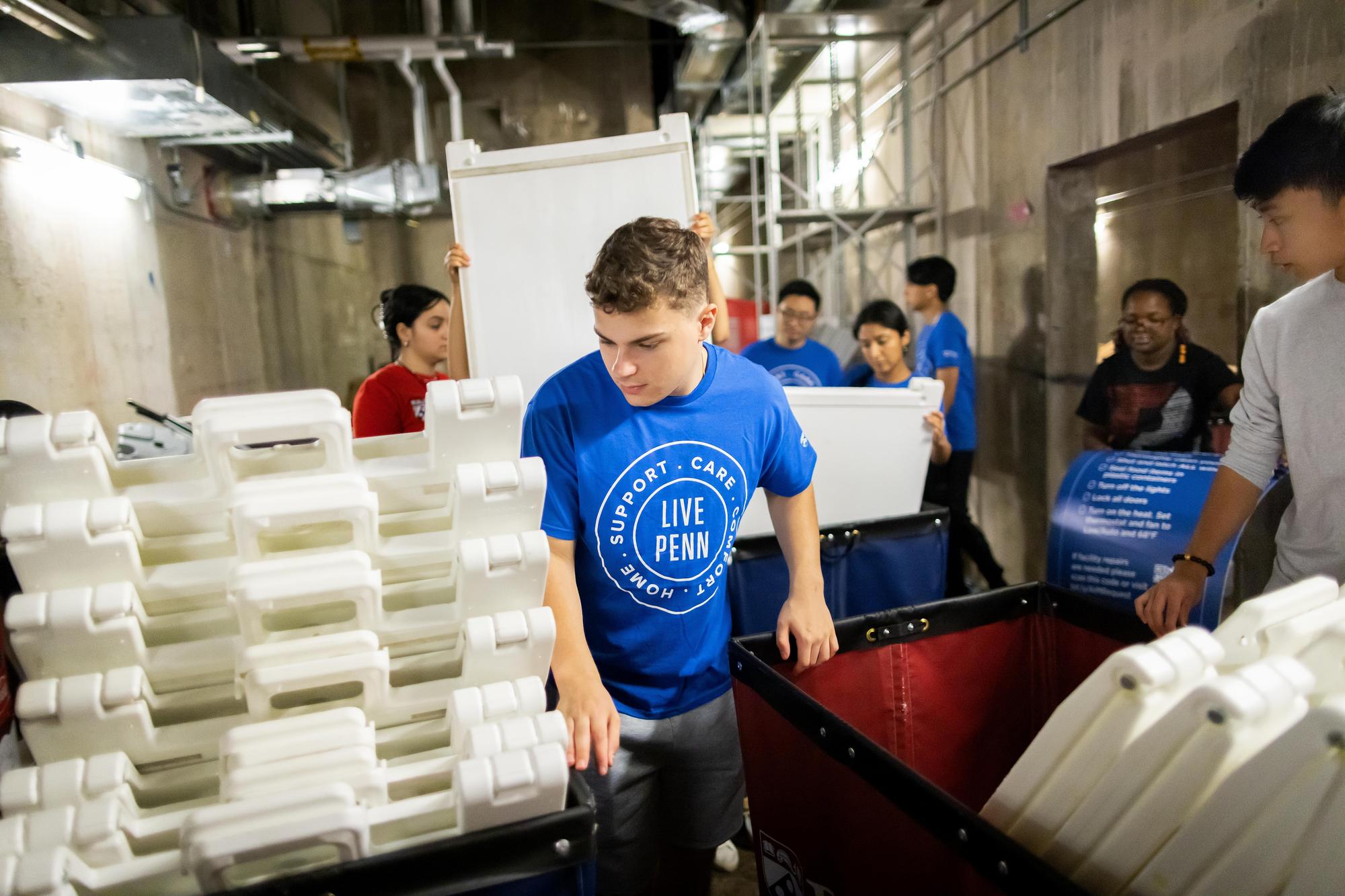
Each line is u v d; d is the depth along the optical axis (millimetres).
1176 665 642
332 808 713
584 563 1237
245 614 787
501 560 841
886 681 1318
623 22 6152
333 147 5305
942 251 4293
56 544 773
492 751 765
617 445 1132
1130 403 2344
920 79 4484
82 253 3018
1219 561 1360
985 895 718
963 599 1353
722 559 1275
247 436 822
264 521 796
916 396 2051
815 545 1324
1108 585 1590
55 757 792
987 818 780
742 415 1182
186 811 799
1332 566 1227
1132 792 650
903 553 1866
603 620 1267
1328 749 522
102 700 774
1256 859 574
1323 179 1055
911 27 4156
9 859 676
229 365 4316
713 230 1874
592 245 1855
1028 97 3301
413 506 924
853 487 2100
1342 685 651
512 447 906
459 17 4598
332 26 5531
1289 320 1221
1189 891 616
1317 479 1213
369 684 837
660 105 6711
